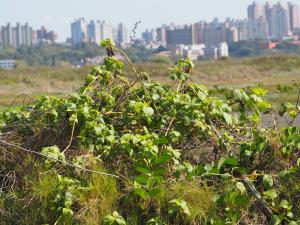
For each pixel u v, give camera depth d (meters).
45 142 5.19
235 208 4.44
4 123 5.47
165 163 4.80
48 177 4.65
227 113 5.34
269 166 4.84
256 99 5.48
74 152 5.03
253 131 5.21
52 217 4.45
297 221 4.27
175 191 4.47
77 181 4.59
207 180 4.69
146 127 5.24
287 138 4.88
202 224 4.36
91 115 5.14
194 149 5.16
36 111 5.54
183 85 5.73
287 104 5.56
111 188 4.58
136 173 4.77
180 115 5.18
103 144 4.99
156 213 4.44
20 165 5.00
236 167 4.73
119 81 5.79
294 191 4.55
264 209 4.43
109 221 4.20
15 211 4.61
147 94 5.51
